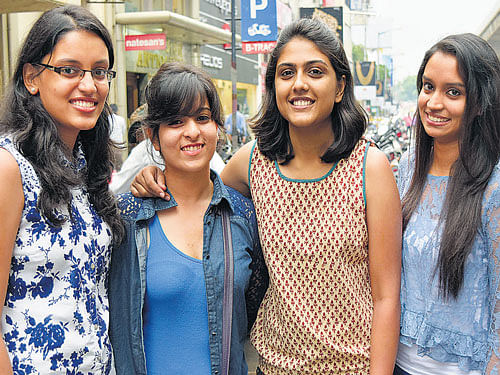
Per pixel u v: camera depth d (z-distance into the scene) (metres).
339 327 2.01
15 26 7.71
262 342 2.13
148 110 2.00
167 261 1.98
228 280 2.01
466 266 1.94
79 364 1.75
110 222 1.95
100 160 2.01
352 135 2.01
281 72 2.00
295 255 2.04
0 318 1.62
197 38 13.20
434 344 2.01
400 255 2.03
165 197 2.04
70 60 1.72
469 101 1.97
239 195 2.20
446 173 2.11
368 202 1.98
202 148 1.99
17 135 1.70
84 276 1.79
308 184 2.05
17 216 1.64
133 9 12.20
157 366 1.96
